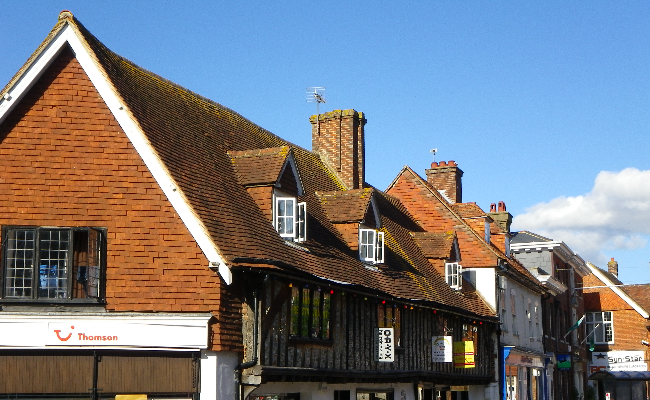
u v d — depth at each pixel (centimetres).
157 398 1416
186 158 1652
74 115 1489
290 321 1659
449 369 2570
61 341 1390
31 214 1436
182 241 1470
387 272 2253
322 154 2700
